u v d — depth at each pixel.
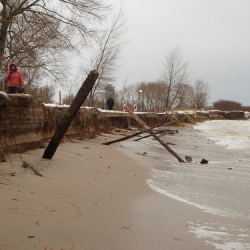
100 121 20.84
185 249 3.78
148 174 8.73
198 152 15.22
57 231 3.90
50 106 11.98
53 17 18.09
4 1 17.00
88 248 3.56
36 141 9.67
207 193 6.77
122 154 12.50
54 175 6.93
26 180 6.04
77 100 8.34
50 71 19.50
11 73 10.61
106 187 6.57
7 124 7.91
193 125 45.22
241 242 4.09
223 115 73.75
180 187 7.26
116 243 3.78
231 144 19.39
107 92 30.38
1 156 7.10
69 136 14.22
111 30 29.06
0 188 5.21
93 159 10.05
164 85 50.31
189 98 82.06
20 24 18.23
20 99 8.41
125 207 5.30
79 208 4.88
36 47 18.14
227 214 5.29
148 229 4.35
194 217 5.05
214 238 4.19
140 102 71.88
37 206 4.67
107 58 29.19
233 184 7.80
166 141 20.62
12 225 3.88
